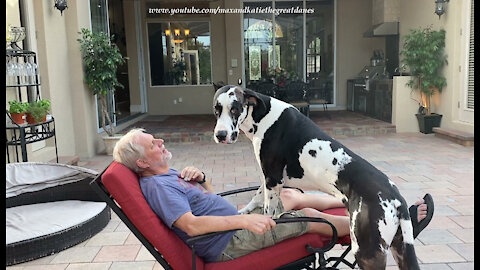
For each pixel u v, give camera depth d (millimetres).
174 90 10570
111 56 5953
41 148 5152
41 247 2709
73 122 5941
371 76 9336
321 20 10469
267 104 1996
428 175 4629
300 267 2018
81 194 3457
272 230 1969
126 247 2881
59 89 5492
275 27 10523
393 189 1789
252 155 5980
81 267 2598
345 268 2518
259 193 2344
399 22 8938
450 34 6969
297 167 1967
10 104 3971
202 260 1959
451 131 6727
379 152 5965
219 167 5293
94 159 5953
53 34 5344
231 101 1933
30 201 3332
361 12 10273
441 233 2982
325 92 10727
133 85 10453
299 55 10664
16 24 4551
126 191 1759
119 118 8781
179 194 1889
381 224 1703
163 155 1959
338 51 10461
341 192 1866
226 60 10461
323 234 2033
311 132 1959
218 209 2023
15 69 3938
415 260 1763
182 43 10461
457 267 2486
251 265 1907
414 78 7496
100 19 7027
